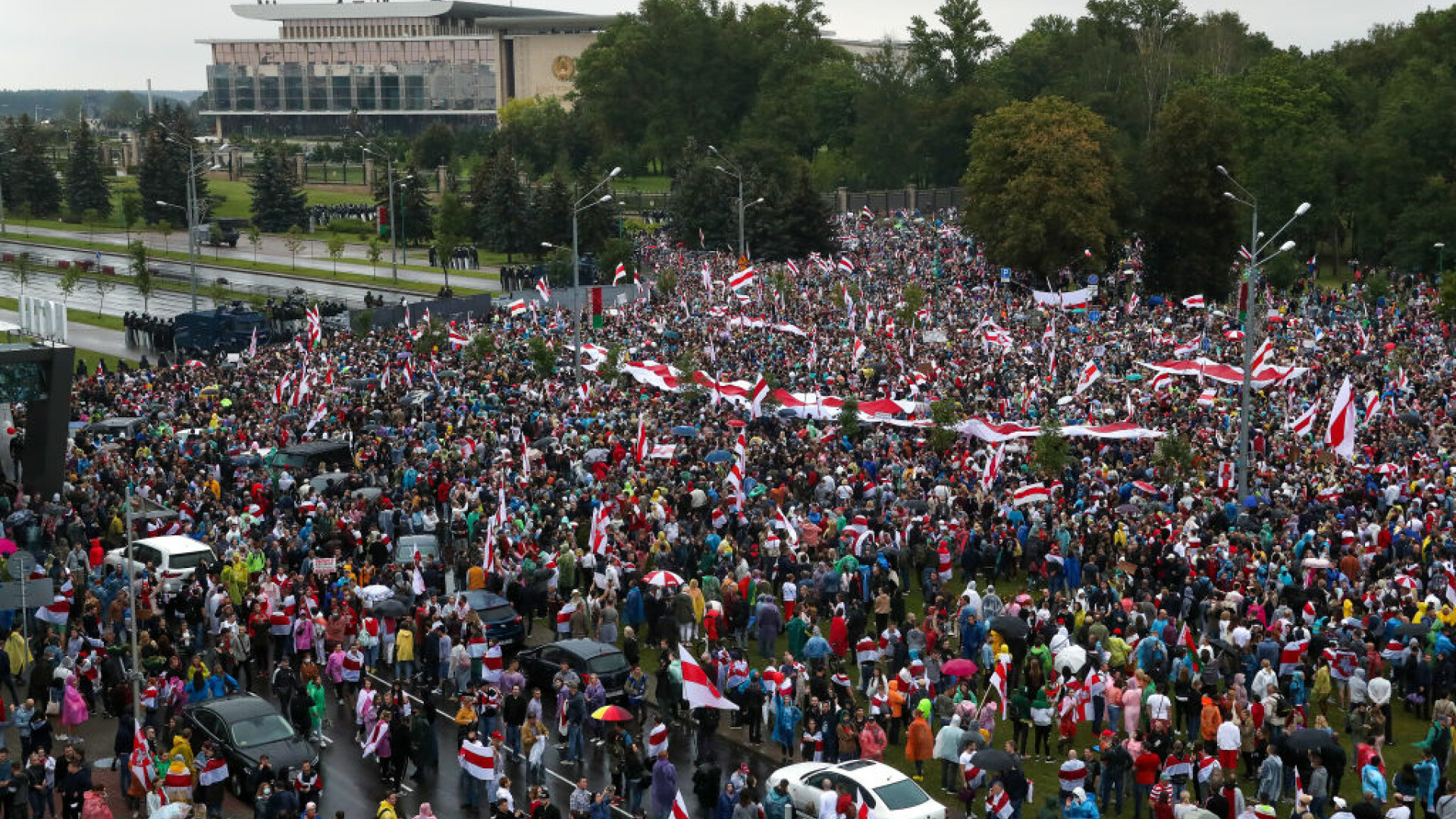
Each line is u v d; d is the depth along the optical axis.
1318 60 166.12
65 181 179.38
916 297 88.06
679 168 155.12
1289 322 87.31
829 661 37.81
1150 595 38.66
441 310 101.88
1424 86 144.50
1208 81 162.25
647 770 31.41
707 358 74.56
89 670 35.78
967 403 64.00
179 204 164.00
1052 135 113.88
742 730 35.94
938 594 41.94
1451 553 41.03
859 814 27.84
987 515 47.38
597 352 74.38
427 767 33.09
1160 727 30.44
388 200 155.62
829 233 130.75
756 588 40.31
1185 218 114.12
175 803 28.14
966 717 31.44
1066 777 29.28
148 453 54.75
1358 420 61.28
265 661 38.72
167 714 33.78
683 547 44.12
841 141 195.62
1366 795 28.00
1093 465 53.50
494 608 39.31
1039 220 112.81
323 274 133.50
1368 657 34.94
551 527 45.31
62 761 29.94
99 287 117.31
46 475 50.66
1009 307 93.25
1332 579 40.22
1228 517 46.19
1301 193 129.75
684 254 124.94
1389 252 129.75
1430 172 132.25
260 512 47.16
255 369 74.56
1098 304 106.00
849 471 51.59
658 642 39.72
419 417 62.88
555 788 32.25
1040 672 33.66
